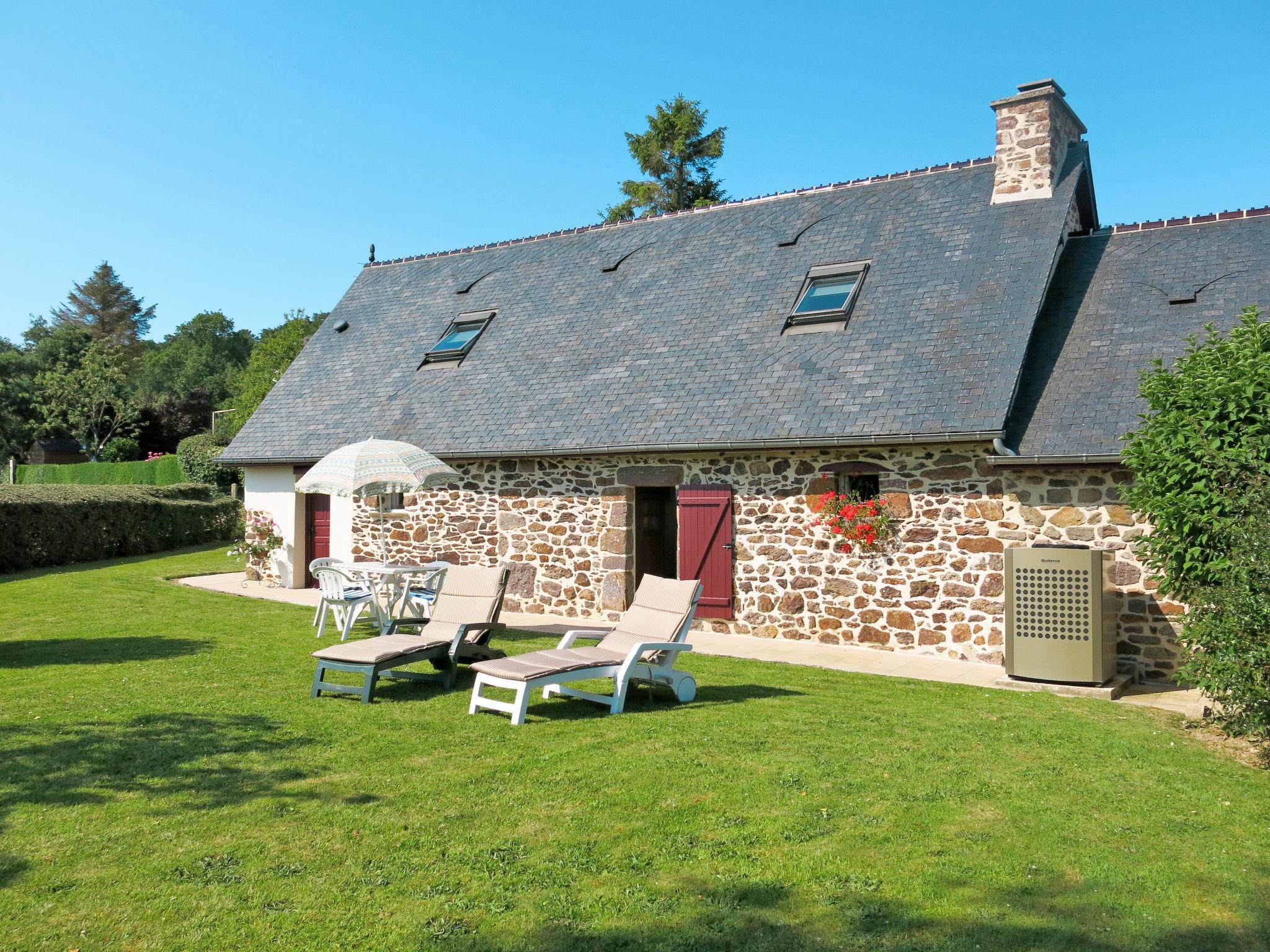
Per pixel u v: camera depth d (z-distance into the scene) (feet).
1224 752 21.62
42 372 177.68
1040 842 15.30
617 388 43.09
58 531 63.46
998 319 36.55
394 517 49.03
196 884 13.41
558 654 25.21
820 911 12.73
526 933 12.08
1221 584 22.97
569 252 55.83
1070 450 31.53
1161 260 38.11
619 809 16.57
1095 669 29.07
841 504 36.24
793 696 26.76
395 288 60.95
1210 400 23.86
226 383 239.09
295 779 18.10
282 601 46.60
